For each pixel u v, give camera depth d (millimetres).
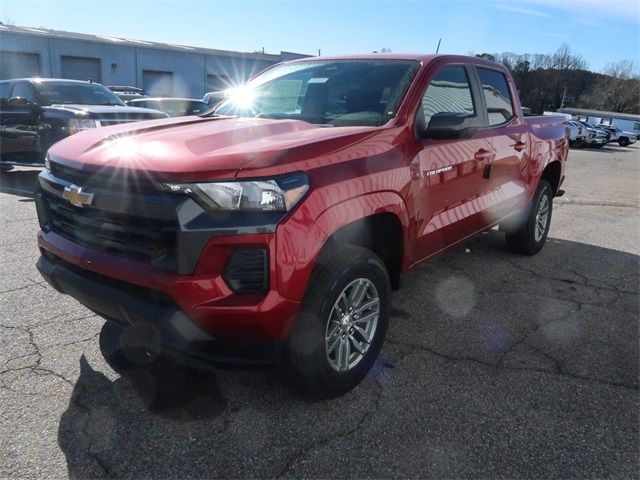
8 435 2432
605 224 7582
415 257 3396
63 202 2781
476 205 4062
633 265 5438
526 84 84750
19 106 8547
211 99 17094
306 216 2377
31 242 5281
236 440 2469
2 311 3658
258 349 2404
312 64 4066
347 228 2758
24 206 7035
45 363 3029
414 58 3703
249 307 2279
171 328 2299
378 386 2959
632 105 88562
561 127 5797
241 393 2836
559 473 2326
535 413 2754
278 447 2432
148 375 2963
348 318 2793
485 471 2320
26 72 35000
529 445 2500
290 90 3846
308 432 2539
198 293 2248
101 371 2980
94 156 2619
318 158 2531
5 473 2203
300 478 2250
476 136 3934
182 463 2311
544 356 3377
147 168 2352
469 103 4008
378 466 2330
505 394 2920
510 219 5062
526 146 4820
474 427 2619
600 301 4367
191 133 2846
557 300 4355
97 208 2516
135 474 2238
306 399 2803
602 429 2641
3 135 9023
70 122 7988
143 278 2344
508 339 3600
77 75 37312
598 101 88938
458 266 5156
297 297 2398
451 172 3570
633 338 3682
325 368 2643
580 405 2840
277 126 3062
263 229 2266
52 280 2824
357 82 3582
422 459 2383
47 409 2627
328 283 2547
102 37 40812
